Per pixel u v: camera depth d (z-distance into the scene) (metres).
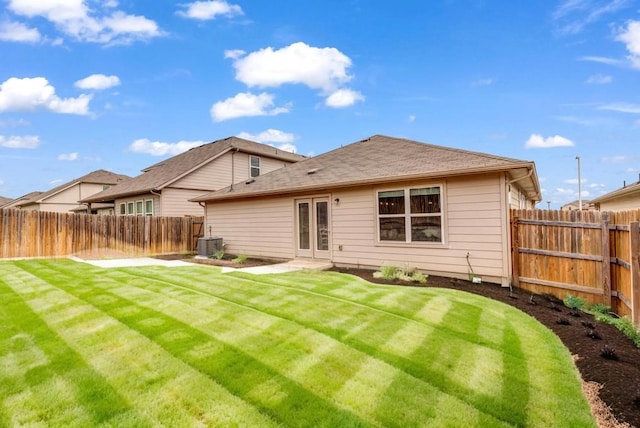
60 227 12.78
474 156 8.73
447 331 4.61
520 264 7.56
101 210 25.53
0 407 2.90
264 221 12.35
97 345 4.07
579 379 3.47
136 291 6.53
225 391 3.14
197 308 5.43
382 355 3.85
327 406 2.94
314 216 10.95
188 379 3.33
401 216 9.06
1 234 11.56
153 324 4.72
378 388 3.21
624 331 4.79
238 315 5.10
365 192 9.72
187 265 10.47
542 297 6.85
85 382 3.27
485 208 7.83
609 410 2.95
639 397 3.03
